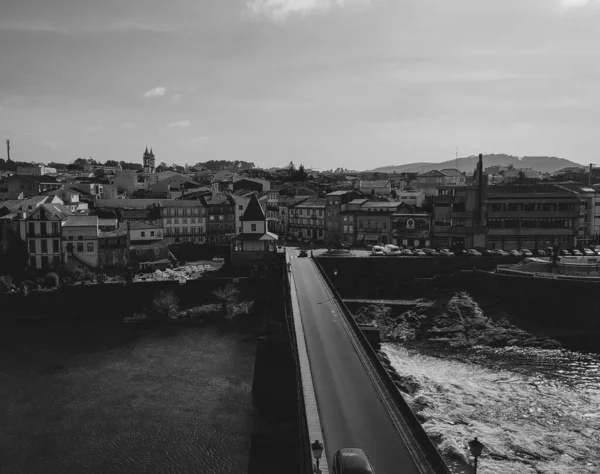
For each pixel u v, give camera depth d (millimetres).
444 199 117875
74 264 103500
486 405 56062
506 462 44812
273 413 55188
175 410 55875
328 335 55844
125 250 107312
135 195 175000
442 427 50844
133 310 94250
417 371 66000
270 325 67375
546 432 50250
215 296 96812
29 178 149125
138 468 45594
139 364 69125
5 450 48406
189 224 133125
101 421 53625
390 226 124812
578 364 68438
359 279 101875
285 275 86500
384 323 83812
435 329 80375
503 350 74188
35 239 102312
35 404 57438
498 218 114062
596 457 45875
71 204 128375
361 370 46500
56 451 48250
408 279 101500
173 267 111938
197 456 47281
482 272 92250
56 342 78438
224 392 60281
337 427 36406
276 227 163750
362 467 28609
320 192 171750
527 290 84500
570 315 80500
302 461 35906
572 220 111562
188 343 77688
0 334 82562
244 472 44812
